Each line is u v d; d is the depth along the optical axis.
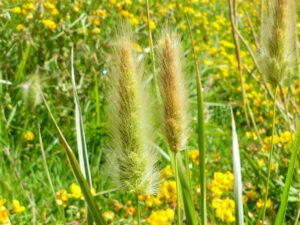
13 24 0.52
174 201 0.34
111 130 0.20
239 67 0.34
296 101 0.48
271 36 0.22
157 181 0.20
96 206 0.20
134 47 0.19
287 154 0.44
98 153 0.45
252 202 0.40
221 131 0.53
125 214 0.37
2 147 0.42
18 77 0.47
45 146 0.45
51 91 0.50
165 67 0.20
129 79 0.19
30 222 0.34
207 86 0.61
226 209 0.32
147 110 0.20
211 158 0.48
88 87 0.51
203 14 0.83
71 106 0.50
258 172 0.39
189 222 0.21
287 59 0.22
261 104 0.57
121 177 0.20
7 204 0.33
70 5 0.56
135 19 0.59
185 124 0.20
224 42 0.70
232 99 0.63
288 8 0.22
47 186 0.40
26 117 0.46
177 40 0.20
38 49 0.52
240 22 0.82
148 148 0.20
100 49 0.53
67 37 0.52
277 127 0.54
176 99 0.20
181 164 0.22
